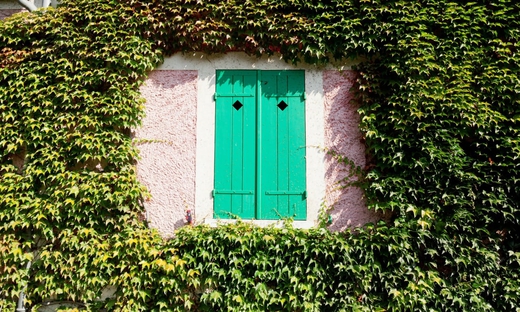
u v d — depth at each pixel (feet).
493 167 15.29
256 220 15.79
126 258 15.24
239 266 15.06
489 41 15.89
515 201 15.08
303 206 15.98
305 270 14.93
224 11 16.42
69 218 15.58
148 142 16.56
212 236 15.11
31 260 15.57
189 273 14.80
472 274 14.80
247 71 16.83
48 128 16.12
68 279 15.31
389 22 16.15
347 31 16.20
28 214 15.52
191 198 16.14
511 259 14.82
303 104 16.57
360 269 14.60
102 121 16.16
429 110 15.44
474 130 15.51
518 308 14.32
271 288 15.08
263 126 16.51
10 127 16.34
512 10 16.21
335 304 14.74
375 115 15.83
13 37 16.80
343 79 16.65
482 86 15.66
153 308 15.01
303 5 16.33
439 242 14.78
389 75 16.14
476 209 15.05
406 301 14.47
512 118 15.46
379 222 15.17
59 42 16.44
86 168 16.20
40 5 19.25
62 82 16.46
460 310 14.48
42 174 15.98
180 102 16.74
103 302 15.26
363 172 15.96
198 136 16.48
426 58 15.57
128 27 16.60
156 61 16.81
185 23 16.42
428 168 15.14
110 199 15.37
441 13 16.16
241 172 16.26
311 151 16.29
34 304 15.51
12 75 16.67
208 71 16.87
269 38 16.53
